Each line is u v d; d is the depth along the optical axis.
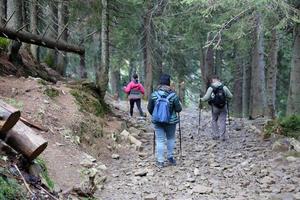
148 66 24.58
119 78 32.72
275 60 17.05
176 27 20.30
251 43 17.02
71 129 8.98
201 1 10.27
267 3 10.16
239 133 12.48
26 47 14.90
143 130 12.65
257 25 11.64
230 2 10.36
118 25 20.95
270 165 8.63
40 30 18.81
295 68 12.49
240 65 26.67
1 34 10.38
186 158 9.46
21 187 4.78
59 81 13.66
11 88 9.59
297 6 11.27
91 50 25.92
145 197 6.78
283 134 10.91
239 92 27.39
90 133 9.58
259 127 13.06
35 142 5.34
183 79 27.38
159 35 24.52
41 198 4.94
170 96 8.80
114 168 8.52
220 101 11.34
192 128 13.61
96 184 7.16
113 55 24.70
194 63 33.22
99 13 16.12
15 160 5.23
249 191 7.21
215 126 11.62
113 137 10.16
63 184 6.41
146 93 24.77
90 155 8.59
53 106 9.54
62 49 12.94
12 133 5.28
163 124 8.79
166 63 28.00
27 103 9.02
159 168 8.59
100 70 13.54
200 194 7.10
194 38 20.05
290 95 12.66
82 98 11.45
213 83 11.54
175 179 7.91
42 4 17.22
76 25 20.95
